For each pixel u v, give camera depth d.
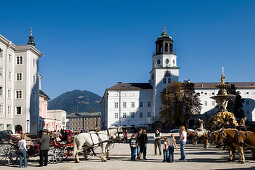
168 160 17.12
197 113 84.88
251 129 18.30
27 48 54.09
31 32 86.12
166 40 105.19
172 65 104.19
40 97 77.88
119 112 105.25
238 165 15.18
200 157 19.28
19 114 52.94
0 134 17.81
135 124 104.38
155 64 105.56
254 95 109.25
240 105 91.81
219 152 22.78
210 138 17.61
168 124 87.62
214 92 108.88
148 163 16.62
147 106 105.00
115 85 109.75
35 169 15.09
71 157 20.12
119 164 16.34
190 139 34.84
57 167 15.69
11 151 17.69
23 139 16.23
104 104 123.06
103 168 14.91
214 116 29.19
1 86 49.09
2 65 49.59
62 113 105.69
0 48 49.00
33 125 56.50
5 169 15.16
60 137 19.06
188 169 14.08
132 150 18.38
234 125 26.55
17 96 53.59
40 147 16.33
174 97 83.19
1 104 49.09
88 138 17.81
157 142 22.05
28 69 53.81
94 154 21.44
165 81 101.81
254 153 17.44
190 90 84.06
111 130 19.17
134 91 105.69
